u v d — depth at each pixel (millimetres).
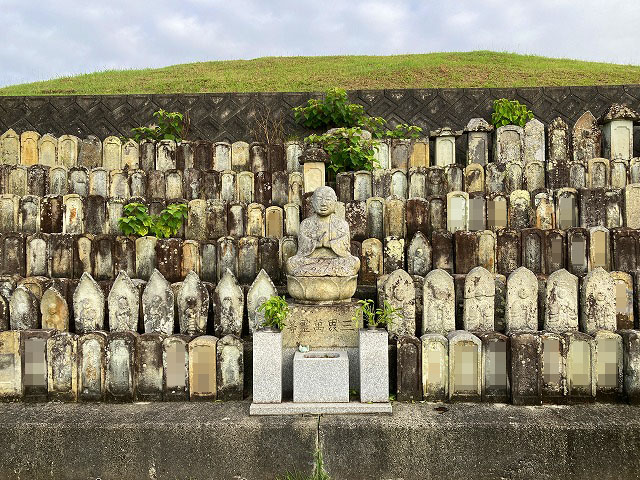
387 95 12531
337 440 5195
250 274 7660
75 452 5234
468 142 10055
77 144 10172
